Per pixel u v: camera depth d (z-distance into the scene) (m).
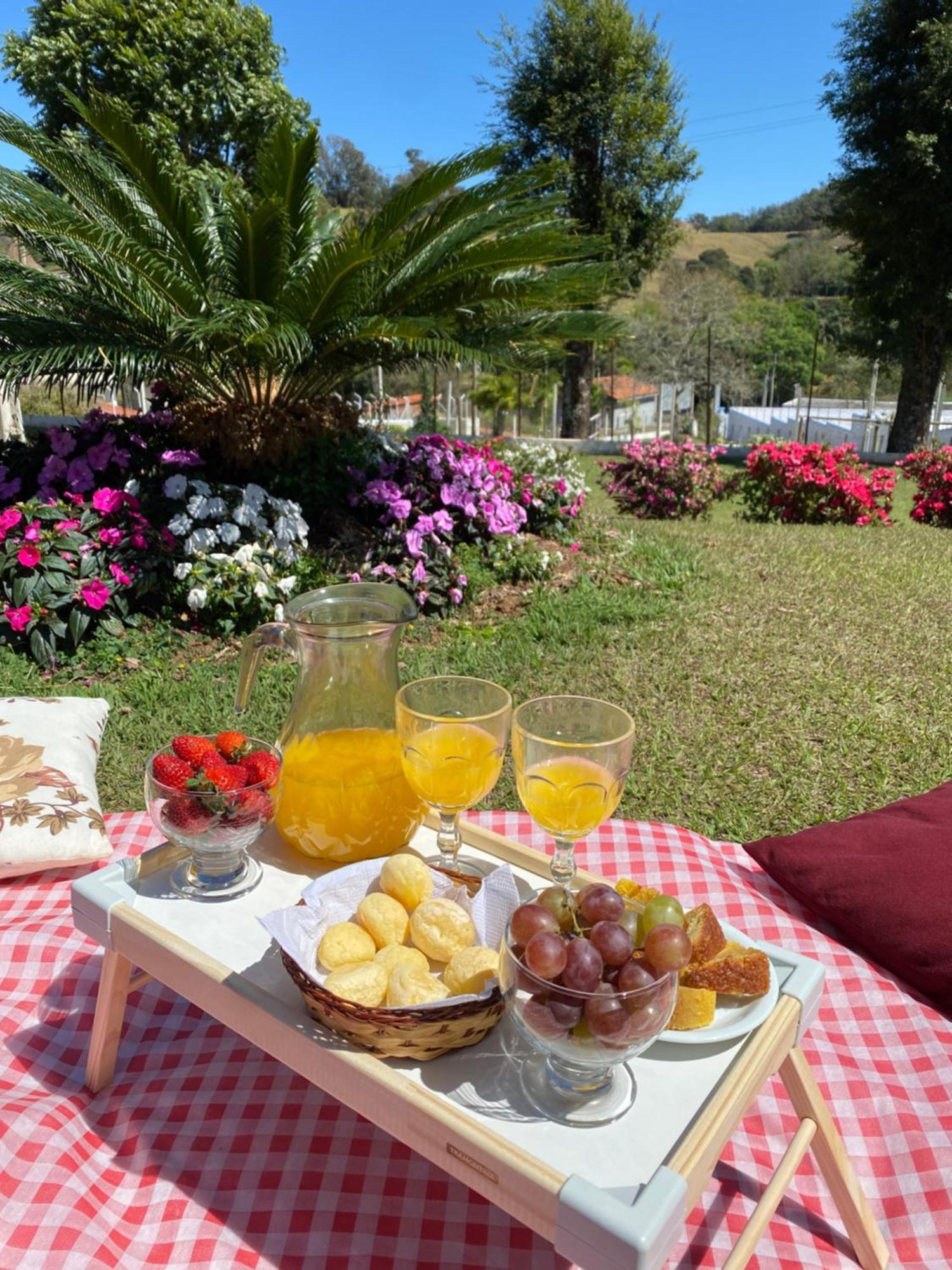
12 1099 1.53
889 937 2.02
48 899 2.17
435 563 5.21
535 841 2.55
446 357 5.50
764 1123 1.58
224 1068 1.67
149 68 12.37
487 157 5.03
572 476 7.53
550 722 1.39
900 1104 1.61
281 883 1.47
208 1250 1.32
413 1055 1.10
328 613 1.52
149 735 3.44
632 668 4.23
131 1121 1.54
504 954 1.02
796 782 3.20
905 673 4.26
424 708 1.46
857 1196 1.31
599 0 17.09
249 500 5.10
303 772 1.46
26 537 4.36
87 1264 1.25
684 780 3.21
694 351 30.33
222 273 5.49
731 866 2.49
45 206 4.47
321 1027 1.15
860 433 27.89
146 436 5.56
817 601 5.40
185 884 1.45
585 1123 1.03
